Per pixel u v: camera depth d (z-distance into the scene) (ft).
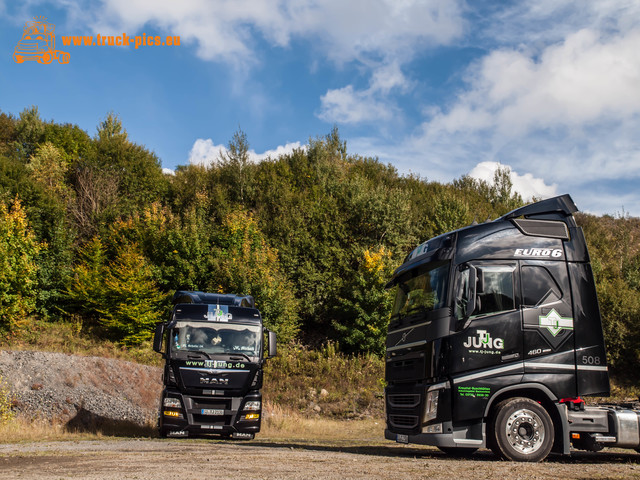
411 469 21.54
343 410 83.76
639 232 196.03
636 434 28.84
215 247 115.85
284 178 153.79
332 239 128.16
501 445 27.17
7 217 95.45
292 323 109.70
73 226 127.95
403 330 30.81
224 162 150.51
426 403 27.84
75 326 100.99
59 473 19.01
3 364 60.49
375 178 180.55
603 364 28.86
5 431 41.65
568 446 27.81
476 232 29.91
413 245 133.28
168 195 153.38
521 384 27.89
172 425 40.91
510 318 28.58
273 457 25.63
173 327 42.96
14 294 90.68
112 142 157.99
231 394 41.75
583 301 29.48
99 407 59.52
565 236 30.27
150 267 109.60
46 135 169.68
